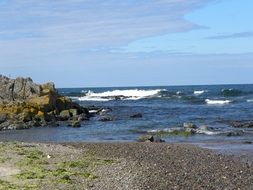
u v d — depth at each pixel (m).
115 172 23.34
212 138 41.16
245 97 105.25
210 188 20.25
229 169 25.20
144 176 22.42
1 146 33.53
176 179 21.97
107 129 51.38
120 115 69.38
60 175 22.05
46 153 29.86
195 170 24.67
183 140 40.09
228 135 43.16
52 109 64.69
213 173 23.91
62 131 50.41
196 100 101.19
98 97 133.25
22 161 25.95
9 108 58.44
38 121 57.78
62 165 25.02
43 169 23.55
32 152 30.00
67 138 43.69
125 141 40.38
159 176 22.59
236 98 102.69
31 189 19.22
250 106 82.25
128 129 50.59
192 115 67.00
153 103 100.81
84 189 19.30
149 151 32.22
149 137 40.09
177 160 28.22
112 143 37.47
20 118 57.03
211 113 69.88
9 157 27.44
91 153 30.77
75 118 63.59
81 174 22.42
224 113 69.19
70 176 21.97
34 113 59.34
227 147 34.91
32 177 21.48
